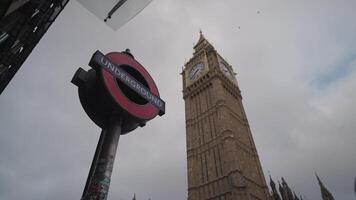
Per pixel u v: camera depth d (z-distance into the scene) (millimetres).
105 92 6500
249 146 63906
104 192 5469
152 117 7523
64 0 14781
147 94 7734
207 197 50938
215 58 83562
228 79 79250
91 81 6719
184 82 87812
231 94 77375
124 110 6707
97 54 6793
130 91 7551
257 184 53656
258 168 58875
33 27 12695
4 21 9602
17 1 7766
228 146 54125
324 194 71688
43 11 12742
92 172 6266
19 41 12820
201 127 66875
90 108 6906
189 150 63875
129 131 7488
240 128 66875
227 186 48594
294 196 72750
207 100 71625
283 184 72812
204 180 54719
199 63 85250
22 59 14258
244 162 55656
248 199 44594
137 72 8094
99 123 7027
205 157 59031
